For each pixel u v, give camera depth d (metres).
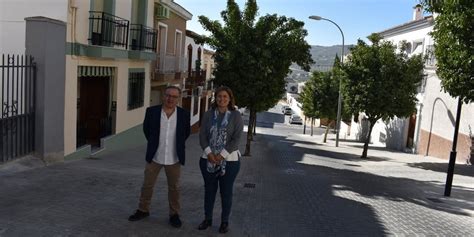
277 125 62.53
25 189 6.78
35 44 8.83
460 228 6.96
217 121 5.15
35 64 8.83
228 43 15.69
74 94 10.99
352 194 9.51
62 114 9.66
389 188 10.91
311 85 36.81
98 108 13.84
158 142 5.33
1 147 8.03
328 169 14.70
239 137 5.16
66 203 6.19
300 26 15.90
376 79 18.59
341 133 49.22
